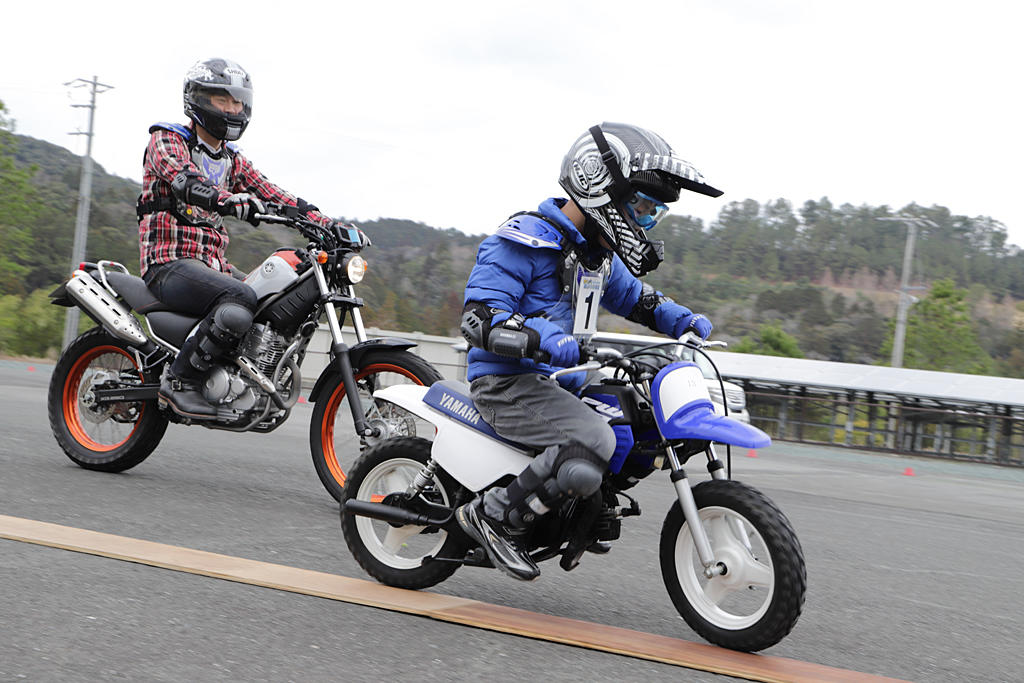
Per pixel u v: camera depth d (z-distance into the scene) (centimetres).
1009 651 395
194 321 567
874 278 12912
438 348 3017
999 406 2552
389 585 395
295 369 559
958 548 669
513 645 332
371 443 520
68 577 365
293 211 555
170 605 343
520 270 352
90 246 4797
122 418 598
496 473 367
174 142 558
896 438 2556
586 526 352
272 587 378
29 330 4556
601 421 347
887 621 429
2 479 547
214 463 686
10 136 4709
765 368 2719
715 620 348
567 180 355
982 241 13750
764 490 951
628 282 395
